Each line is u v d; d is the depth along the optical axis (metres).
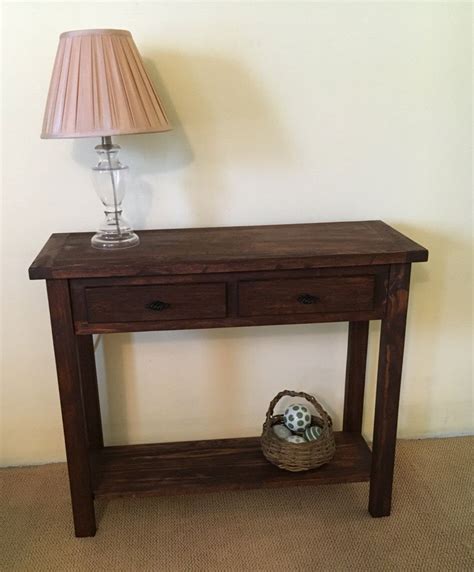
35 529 1.74
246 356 1.98
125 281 1.45
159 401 2.01
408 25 1.69
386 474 1.73
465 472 1.97
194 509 1.82
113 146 1.55
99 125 1.35
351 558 1.62
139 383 1.98
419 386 2.11
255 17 1.64
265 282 1.49
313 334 1.98
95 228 1.79
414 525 1.74
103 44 1.36
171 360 1.96
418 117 1.79
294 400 2.06
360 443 1.93
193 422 2.05
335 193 1.84
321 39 1.68
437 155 1.84
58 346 1.50
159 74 1.67
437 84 1.76
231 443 1.94
